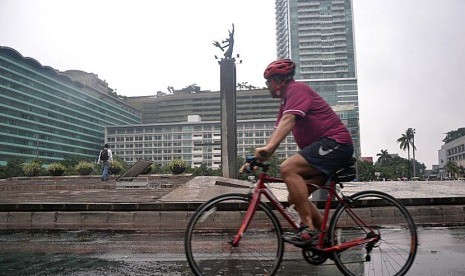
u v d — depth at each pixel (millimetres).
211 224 3971
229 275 3277
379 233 3488
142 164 19297
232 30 23188
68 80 142250
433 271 3865
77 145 145125
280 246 3309
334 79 180375
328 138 3299
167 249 5500
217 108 173375
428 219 8930
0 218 8859
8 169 96062
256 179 3439
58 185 20938
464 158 142875
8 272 4113
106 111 162375
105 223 8773
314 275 3832
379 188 16469
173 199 10984
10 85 116125
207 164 148000
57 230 7801
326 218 3369
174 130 151875
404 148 122125
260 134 144500
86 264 4480
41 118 128500
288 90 3373
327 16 186750
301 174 3275
